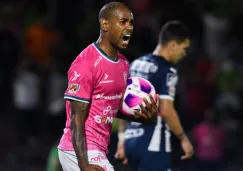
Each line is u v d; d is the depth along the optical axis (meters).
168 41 23.03
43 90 41.66
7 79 46.50
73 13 44.16
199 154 36.06
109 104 17.88
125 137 23.47
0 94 47.81
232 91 44.59
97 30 43.38
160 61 22.92
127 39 17.84
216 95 43.44
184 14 45.06
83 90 17.17
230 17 49.28
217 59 47.41
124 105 18.64
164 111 22.55
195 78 42.53
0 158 39.31
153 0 44.88
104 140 17.94
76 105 17.19
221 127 39.22
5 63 45.03
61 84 42.31
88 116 17.66
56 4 44.44
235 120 44.69
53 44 42.66
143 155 22.92
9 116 47.56
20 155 39.75
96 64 17.44
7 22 44.62
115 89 17.84
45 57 42.22
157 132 22.97
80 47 43.25
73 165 17.69
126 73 18.23
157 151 22.94
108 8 17.67
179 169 37.47
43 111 41.72
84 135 17.23
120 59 18.14
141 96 18.62
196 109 41.84
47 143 41.56
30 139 41.62
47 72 41.59
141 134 23.00
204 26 47.44
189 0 45.56
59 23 43.97
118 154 23.59
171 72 22.70
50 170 25.02
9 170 37.03
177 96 40.03
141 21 42.06
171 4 45.00
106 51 17.70
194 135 36.44
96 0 44.31
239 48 49.50
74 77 17.25
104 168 17.42
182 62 43.28
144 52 41.03
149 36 41.47
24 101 41.19
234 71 44.94
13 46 44.22
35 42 42.16
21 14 45.81
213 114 36.56
